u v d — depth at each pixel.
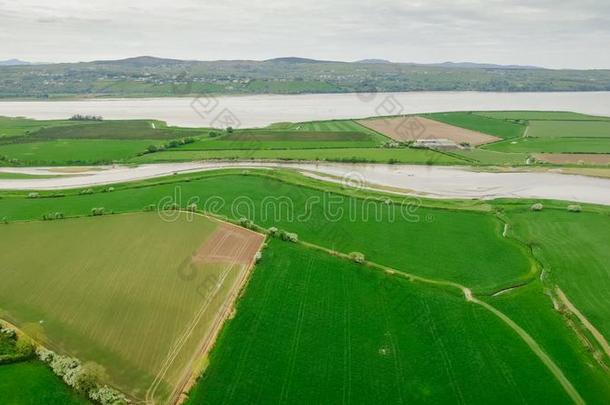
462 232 90.44
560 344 57.22
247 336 57.59
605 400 48.53
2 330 57.34
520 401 48.09
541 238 87.31
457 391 49.25
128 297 66.19
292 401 47.50
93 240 85.31
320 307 64.12
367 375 51.31
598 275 73.38
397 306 64.62
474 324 60.75
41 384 49.19
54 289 68.25
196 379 50.31
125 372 51.47
